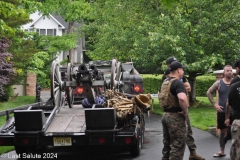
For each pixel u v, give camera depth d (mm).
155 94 39750
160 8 25969
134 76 21453
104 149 13766
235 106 9516
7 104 28797
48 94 43125
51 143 11445
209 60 23719
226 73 12352
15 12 14477
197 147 13859
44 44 41344
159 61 24922
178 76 10023
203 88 39031
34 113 11406
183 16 25219
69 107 14531
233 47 24500
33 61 35219
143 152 13305
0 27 14070
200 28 24297
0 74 23266
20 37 29547
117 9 27984
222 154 12344
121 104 12070
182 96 9500
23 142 11453
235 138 9398
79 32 42750
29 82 42094
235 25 24469
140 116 13141
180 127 9758
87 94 13859
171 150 9789
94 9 32781
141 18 27438
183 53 23578
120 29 28266
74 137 11375
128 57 28438
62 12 41156
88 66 14852
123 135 11469
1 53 22734
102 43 29359
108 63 20359
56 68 14016
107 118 11312
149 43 24922
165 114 9906
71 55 44750
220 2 24953
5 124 12227
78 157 12836
